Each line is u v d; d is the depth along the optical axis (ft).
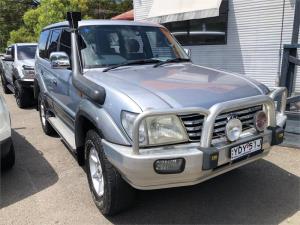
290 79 18.15
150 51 14.94
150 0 40.22
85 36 13.92
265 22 29.55
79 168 15.46
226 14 32.45
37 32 64.69
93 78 11.97
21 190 13.47
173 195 12.54
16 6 100.83
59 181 14.17
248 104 10.05
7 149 13.41
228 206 11.72
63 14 63.82
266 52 30.09
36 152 17.71
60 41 16.58
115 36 14.34
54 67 13.79
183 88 10.47
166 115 9.08
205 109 9.34
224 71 13.26
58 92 16.11
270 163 15.03
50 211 11.85
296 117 17.01
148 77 11.68
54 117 19.10
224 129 9.93
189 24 36.83
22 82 28.27
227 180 13.57
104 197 10.75
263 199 12.09
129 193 10.58
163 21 35.50
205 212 11.41
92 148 11.55
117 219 11.16
